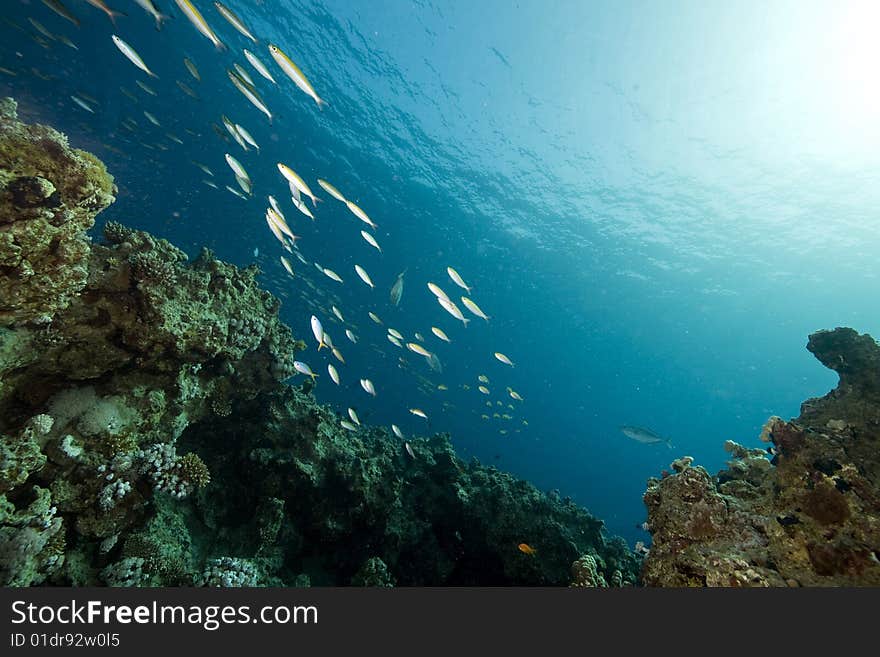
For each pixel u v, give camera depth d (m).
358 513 6.55
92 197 3.61
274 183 27.70
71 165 3.43
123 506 4.20
